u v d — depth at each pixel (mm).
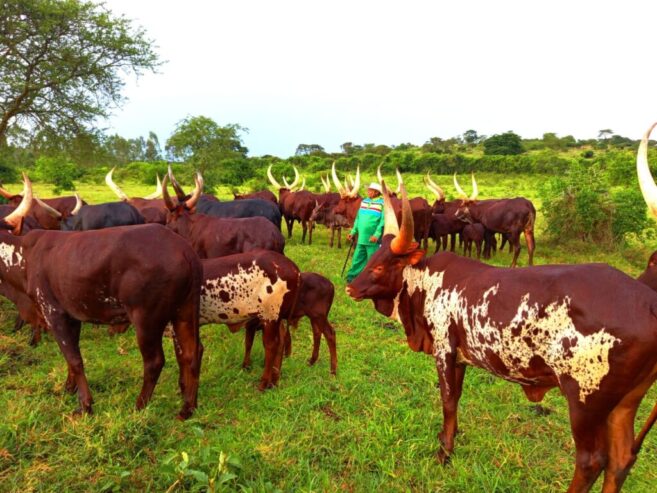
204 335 6473
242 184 34312
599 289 2797
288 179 37219
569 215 14227
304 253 12836
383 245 4305
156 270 4117
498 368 3348
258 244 7309
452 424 3910
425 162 54562
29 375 5086
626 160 19047
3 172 27984
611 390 2744
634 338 2625
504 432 4246
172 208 7504
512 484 3559
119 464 3596
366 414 4555
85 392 4398
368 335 6711
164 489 3432
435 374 5391
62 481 3402
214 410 4555
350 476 3684
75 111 15344
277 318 4992
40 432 3902
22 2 13555
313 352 5766
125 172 44875
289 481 3533
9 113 14539
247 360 5543
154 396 4750
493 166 51469
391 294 4258
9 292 5500
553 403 4871
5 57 14133
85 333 6375
